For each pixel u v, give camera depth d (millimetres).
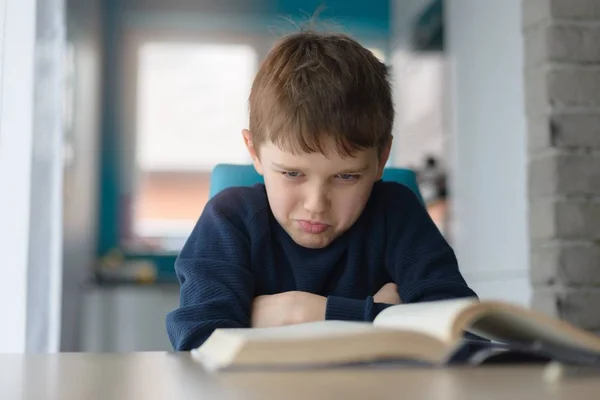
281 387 474
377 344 547
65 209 2568
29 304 1926
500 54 2166
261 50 3611
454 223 2660
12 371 573
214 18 3600
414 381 495
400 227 1141
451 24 2697
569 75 1720
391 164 3338
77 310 2930
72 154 2734
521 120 2002
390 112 1051
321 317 974
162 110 3549
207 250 1076
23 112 1901
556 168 1707
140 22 3557
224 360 551
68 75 2580
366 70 1015
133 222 3484
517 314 555
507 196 2107
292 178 972
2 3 1902
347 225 1004
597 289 1700
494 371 544
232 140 3572
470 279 2451
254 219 1114
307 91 948
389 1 3631
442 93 2789
